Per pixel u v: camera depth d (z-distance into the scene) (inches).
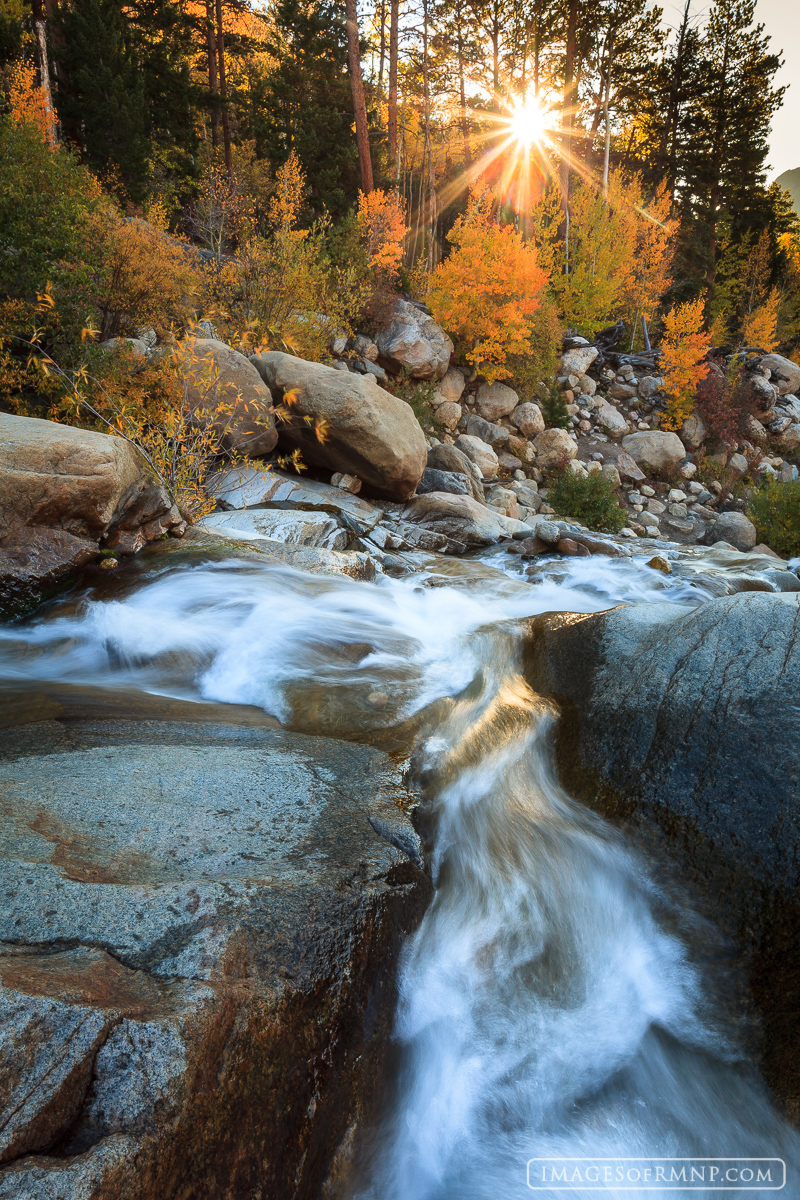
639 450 828.0
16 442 199.5
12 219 371.2
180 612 198.5
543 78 1269.7
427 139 1114.1
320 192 997.8
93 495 207.2
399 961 92.7
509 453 732.7
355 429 421.1
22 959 63.7
